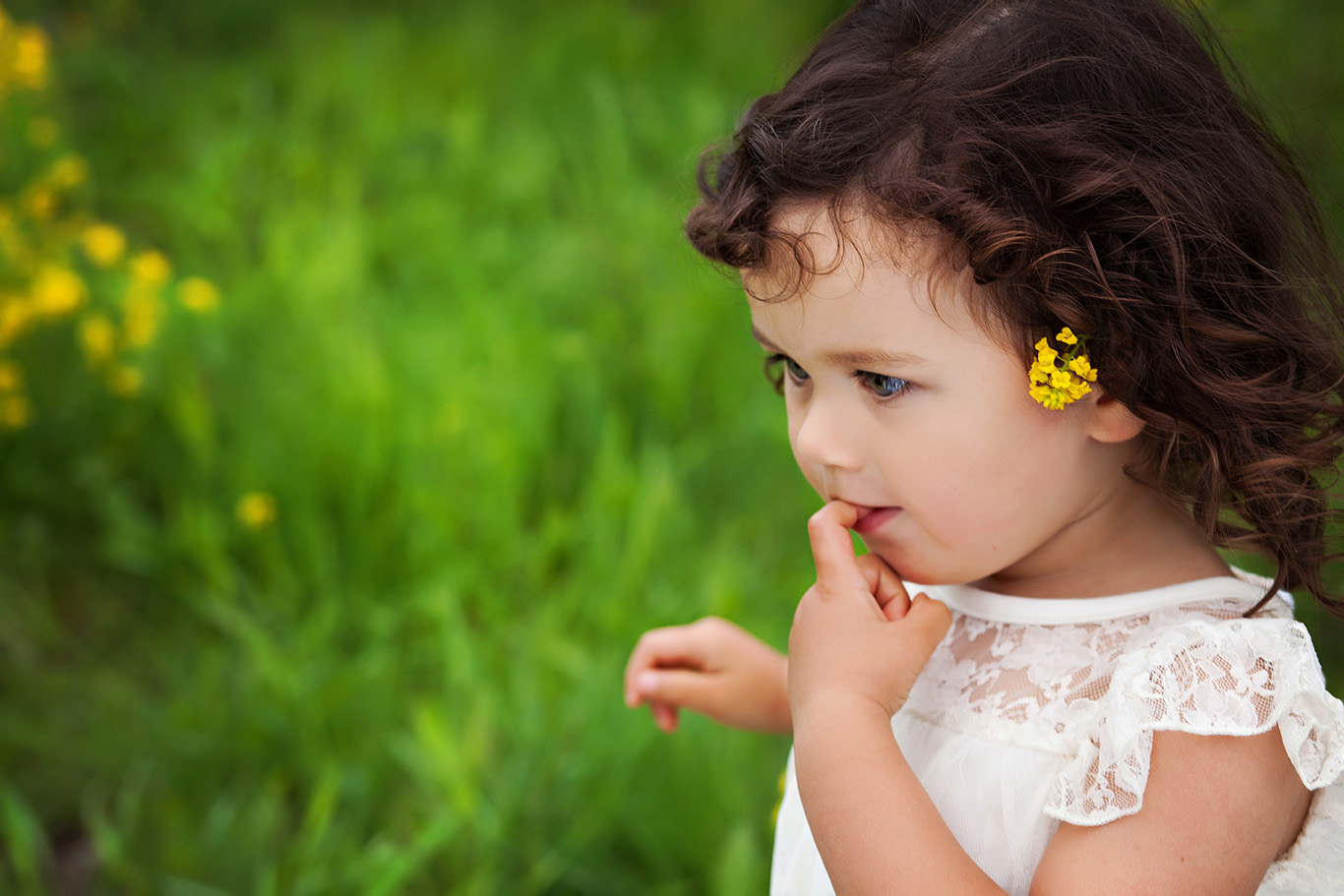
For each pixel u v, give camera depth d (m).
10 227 2.27
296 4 4.43
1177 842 1.04
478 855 1.62
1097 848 1.05
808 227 1.06
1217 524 1.09
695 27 4.22
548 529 2.14
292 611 2.05
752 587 2.04
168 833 1.72
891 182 1.05
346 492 2.21
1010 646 1.11
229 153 3.31
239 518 2.18
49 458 2.33
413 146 3.54
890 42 1.09
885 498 1.09
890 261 1.05
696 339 2.55
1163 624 1.08
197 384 2.37
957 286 1.05
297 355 2.47
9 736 1.90
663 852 1.62
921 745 1.12
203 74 3.91
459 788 1.59
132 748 1.86
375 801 1.77
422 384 2.38
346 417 2.28
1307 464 1.09
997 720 1.10
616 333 2.62
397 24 4.24
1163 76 1.08
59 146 3.04
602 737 1.71
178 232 3.07
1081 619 1.10
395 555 2.15
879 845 1.05
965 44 1.08
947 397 1.06
